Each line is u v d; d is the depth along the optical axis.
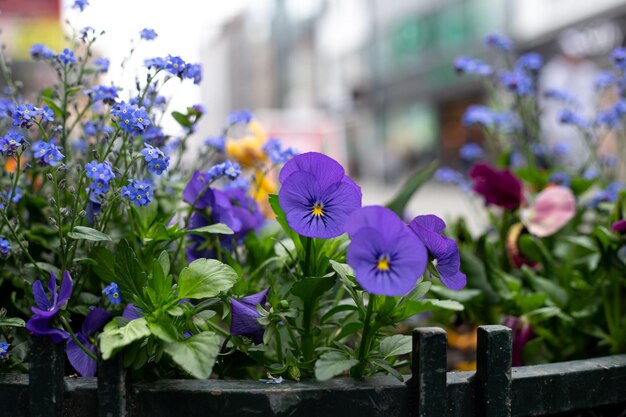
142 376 0.52
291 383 0.49
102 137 0.69
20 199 0.66
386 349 0.52
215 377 0.62
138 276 0.52
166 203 0.70
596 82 1.00
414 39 8.32
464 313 0.76
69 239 0.53
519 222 0.79
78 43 0.74
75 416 0.48
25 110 0.54
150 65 0.61
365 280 0.47
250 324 0.52
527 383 0.52
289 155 0.72
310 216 0.51
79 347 0.54
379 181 9.47
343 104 10.20
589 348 0.70
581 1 4.45
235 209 0.66
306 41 12.63
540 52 5.00
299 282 0.51
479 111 1.03
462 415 0.50
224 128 0.82
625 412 0.60
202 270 0.51
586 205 0.86
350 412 0.49
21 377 0.50
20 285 0.62
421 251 0.47
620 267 0.65
